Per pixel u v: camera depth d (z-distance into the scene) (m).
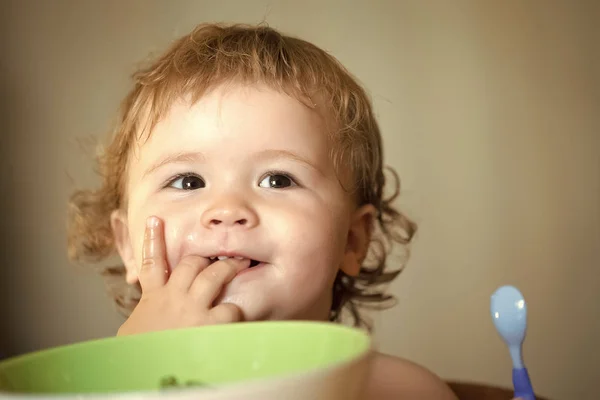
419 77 1.90
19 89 1.79
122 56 1.82
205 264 0.87
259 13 1.86
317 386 0.35
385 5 1.90
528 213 1.89
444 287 1.87
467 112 1.90
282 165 0.93
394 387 0.85
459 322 1.87
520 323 0.69
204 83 0.97
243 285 0.85
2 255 1.75
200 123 0.93
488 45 1.90
